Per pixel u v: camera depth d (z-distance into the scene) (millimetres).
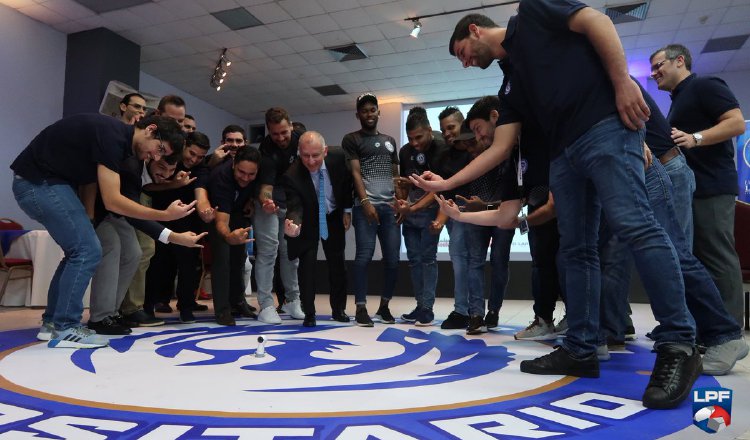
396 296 6992
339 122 9539
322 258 7547
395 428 1124
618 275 2201
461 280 2959
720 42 6688
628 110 1371
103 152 2164
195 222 3160
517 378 1640
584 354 1652
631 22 6180
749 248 3082
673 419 1197
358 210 3170
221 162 3312
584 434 1088
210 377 1647
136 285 3057
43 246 4191
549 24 1476
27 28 6062
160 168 2549
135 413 1233
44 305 4176
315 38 6648
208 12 6008
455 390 1477
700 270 1731
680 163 1992
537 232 2521
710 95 2127
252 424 1146
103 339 2252
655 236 1388
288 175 2910
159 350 2154
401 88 8359
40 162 2217
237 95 8734
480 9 5867
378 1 5746
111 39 6457
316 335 2621
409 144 3281
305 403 1330
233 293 3537
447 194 2990
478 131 2193
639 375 1681
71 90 6438
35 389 1480
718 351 1673
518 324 3332
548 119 1557
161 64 7457
